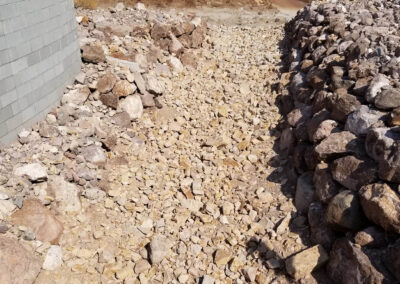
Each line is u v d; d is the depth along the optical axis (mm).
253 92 5641
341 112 3598
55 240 2889
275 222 3268
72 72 4547
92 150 3791
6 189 3031
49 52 3939
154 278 2816
